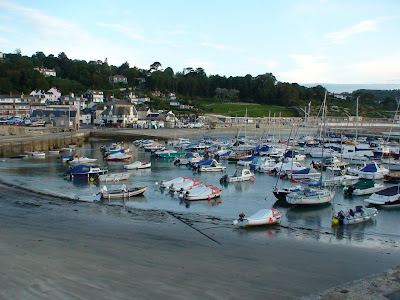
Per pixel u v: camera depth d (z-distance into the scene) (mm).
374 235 29656
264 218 31531
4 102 163875
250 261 22875
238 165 68625
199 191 42375
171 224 31375
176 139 114688
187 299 16797
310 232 30156
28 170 60156
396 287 19453
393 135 126000
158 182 51062
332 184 48219
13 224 28312
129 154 80438
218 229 30266
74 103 167625
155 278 18922
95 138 124688
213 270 20828
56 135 107125
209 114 192750
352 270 22047
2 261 19438
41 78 196875
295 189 42562
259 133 143625
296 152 76250
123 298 16281
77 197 41438
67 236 25875
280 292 18453
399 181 50812
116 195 41656
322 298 18000
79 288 16938
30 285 16812
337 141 103875
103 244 24422
